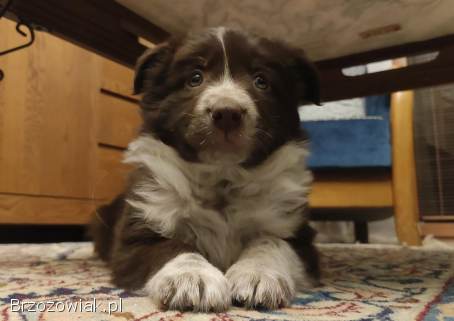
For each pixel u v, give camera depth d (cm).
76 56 66
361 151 64
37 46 62
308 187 31
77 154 67
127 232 28
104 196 70
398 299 23
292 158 31
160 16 35
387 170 65
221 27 33
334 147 64
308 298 23
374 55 42
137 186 30
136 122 75
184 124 28
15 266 36
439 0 32
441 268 36
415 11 34
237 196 30
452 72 41
